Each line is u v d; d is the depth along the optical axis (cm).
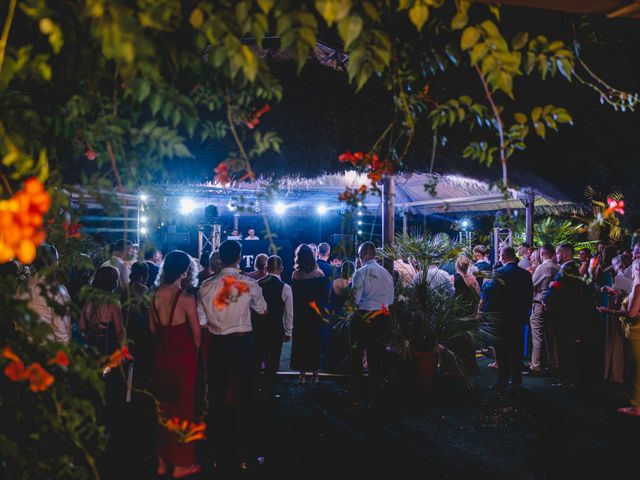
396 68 207
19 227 111
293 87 654
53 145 191
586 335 745
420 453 452
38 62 160
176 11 145
